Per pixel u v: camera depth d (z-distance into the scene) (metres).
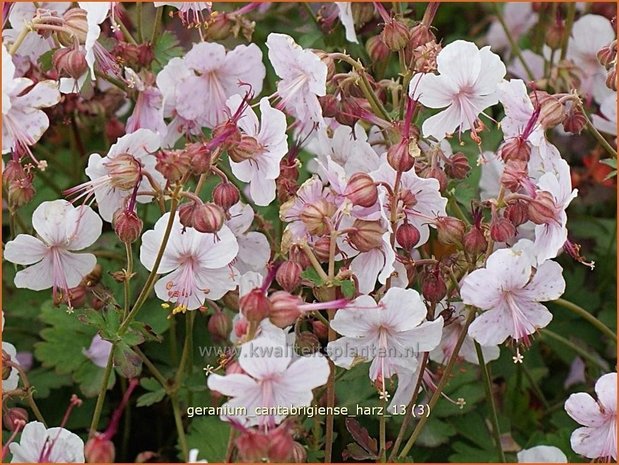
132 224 0.34
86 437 0.42
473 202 0.35
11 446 0.33
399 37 0.37
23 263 0.36
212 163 0.34
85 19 0.37
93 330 0.43
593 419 0.34
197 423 0.38
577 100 0.36
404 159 0.33
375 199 0.33
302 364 0.30
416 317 0.33
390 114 0.39
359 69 0.37
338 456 0.40
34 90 0.34
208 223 0.33
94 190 0.36
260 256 0.37
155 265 0.34
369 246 0.33
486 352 0.38
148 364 0.39
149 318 0.41
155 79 0.40
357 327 0.33
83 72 0.36
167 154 0.32
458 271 0.36
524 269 0.33
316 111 0.36
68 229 0.36
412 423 0.40
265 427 0.30
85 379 0.42
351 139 0.38
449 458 0.41
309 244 0.34
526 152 0.35
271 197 0.35
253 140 0.34
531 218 0.34
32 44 0.40
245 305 0.30
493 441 0.41
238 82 0.39
